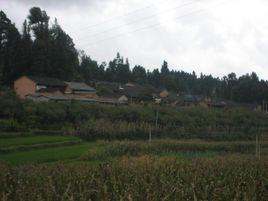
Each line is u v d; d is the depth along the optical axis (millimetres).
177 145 49656
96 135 56344
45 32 102062
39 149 44469
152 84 152250
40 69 96000
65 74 100375
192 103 109688
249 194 15656
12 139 47625
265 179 18609
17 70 96312
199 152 49156
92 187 14727
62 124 59656
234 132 69562
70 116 61156
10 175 16016
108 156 40750
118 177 16500
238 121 79188
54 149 44875
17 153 40719
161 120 68500
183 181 17031
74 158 39656
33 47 98062
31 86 85438
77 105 64188
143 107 71750
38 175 17688
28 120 56906
